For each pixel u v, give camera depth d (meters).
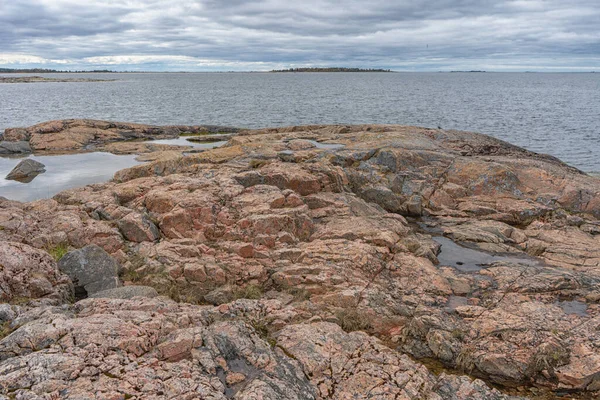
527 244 16.36
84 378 6.73
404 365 8.63
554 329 10.41
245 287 12.85
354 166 22.97
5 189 23.14
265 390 6.91
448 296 12.53
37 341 7.47
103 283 12.14
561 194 20.42
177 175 19.19
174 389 6.70
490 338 10.28
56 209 16.17
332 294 11.98
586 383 9.02
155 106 80.50
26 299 10.38
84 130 38.31
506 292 12.57
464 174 22.14
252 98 100.19
